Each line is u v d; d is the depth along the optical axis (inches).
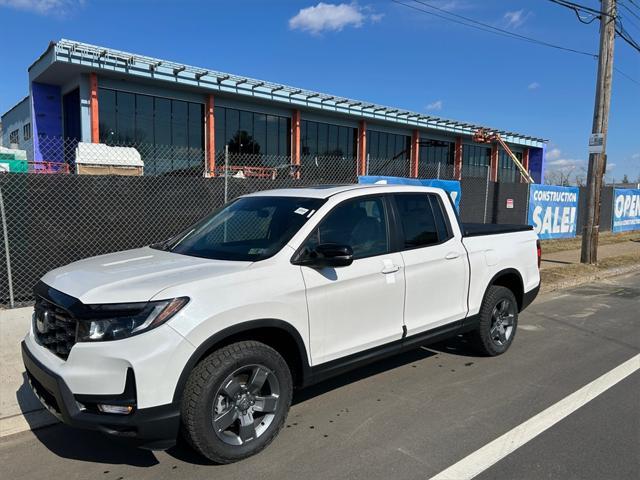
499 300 210.5
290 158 954.7
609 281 418.9
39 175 269.6
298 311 138.9
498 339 216.1
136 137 753.0
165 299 118.0
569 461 130.6
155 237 306.0
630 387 182.2
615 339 245.9
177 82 737.6
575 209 705.6
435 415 158.9
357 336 155.8
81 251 284.4
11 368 189.5
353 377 192.2
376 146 1117.7
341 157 1023.6
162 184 306.8
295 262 142.9
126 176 294.7
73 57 641.6
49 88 767.7
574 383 186.5
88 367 114.7
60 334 124.0
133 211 298.4
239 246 153.2
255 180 342.6
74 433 148.9
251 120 893.8
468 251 195.3
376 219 168.6
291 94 884.6
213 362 123.6
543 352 224.5
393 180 449.1
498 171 1441.9
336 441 141.9
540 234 644.7
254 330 134.6
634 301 337.4
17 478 125.6
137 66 693.9
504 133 1318.9
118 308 116.3
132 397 114.0
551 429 148.8
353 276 152.5
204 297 122.7
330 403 167.9
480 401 169.8
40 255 273.3
